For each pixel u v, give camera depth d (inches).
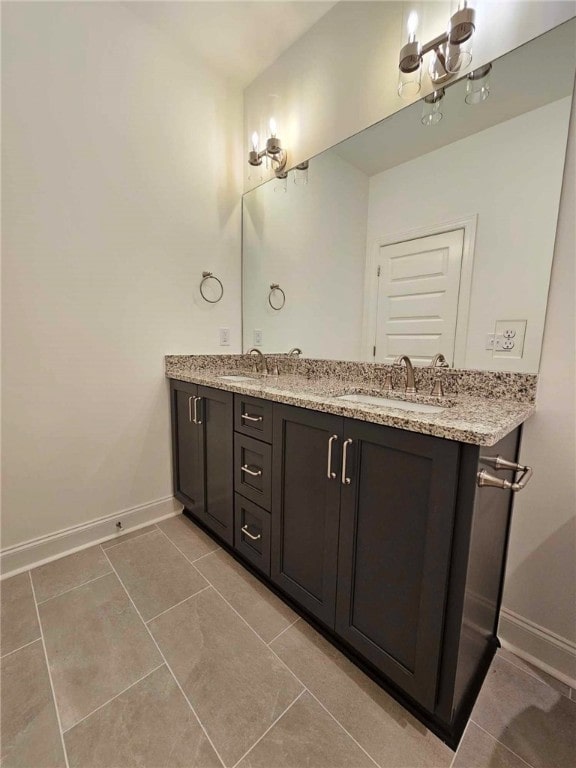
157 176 72.0
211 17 65.5
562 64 40.7
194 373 78.7
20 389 59.3
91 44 60.7
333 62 65.1
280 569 54.1
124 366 71.4
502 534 45.4
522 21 43.2
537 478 44.6
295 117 73.6
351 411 39.8
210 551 68.1
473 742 36.3
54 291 61.1
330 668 44.2
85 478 68.3
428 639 35.3
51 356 62.0
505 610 48.5
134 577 60.2
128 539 71.8
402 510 36.7
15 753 34.7
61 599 54.7
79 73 60.0
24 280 57.9
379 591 39.9
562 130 40.9
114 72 63.9
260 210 83.9
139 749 35.2
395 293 60.9
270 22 66.5
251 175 85.0
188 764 34.1
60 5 57.0
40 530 63.6
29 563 62.5
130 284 70.4
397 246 59.9
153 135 70.4
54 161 58.8
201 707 39.2
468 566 32.5
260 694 40.8
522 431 45.4
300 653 46.3
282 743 35.9
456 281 52.6
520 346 45.9
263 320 86.2
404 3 53.9
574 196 40.3
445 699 35.1
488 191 48.1
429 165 54.6
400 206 59.0
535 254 44.1
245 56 74.7
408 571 36.8
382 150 60.2
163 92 70.9
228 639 48.1
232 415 61.0
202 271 81.9
